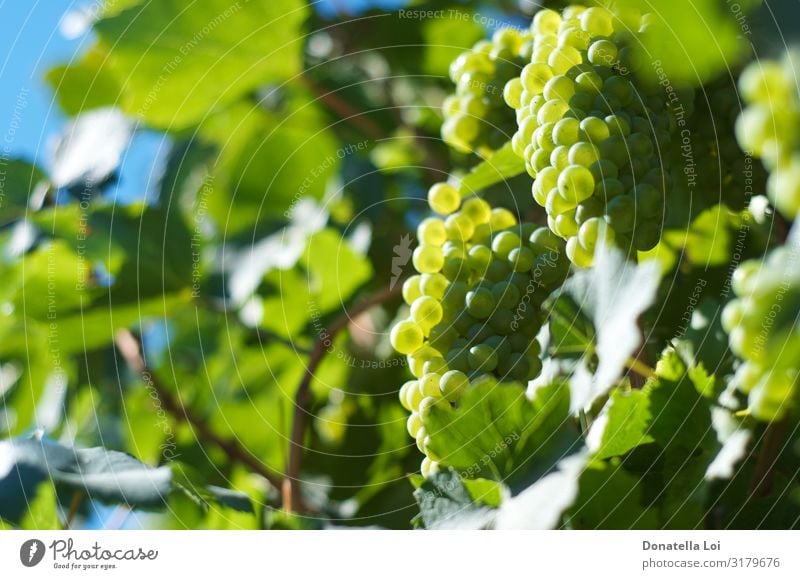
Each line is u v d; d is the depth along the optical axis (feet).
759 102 1.71
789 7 1.72
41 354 2.99
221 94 2.99
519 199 2.33
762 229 2.16
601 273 2.02
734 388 2.03
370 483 2.77
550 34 2.23
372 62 3.08
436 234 2.20
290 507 2.61
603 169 2.01
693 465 2.07
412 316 2.13
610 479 2.06
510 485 2.05
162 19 2.89
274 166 3.10
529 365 2.09
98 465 2.42
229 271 3.03
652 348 2.19
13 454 2.42
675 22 2.06
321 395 2.99
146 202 2.98
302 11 2.94
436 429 2.06
